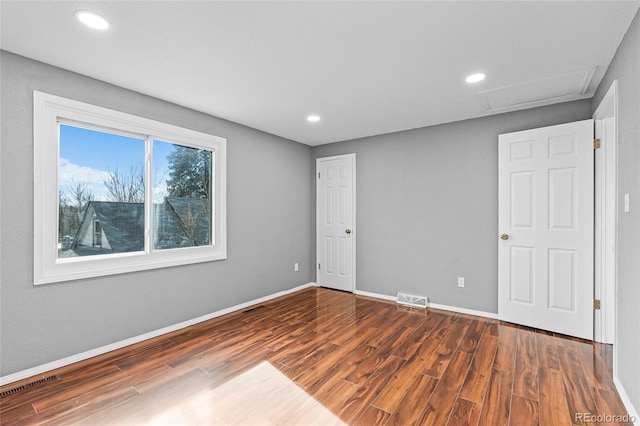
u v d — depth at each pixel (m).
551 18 1.77
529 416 1.76
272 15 1.73
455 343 2.75
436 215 3.83
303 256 4.83
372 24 1.82
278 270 4.37
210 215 3.56
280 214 4.41
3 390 2.02
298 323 3.29
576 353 2.53
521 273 3.17
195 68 2.37
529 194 3.11
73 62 2.27
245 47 2.07
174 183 3.21
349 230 4.60
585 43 2.02
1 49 2.08
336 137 4.47
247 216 3.91
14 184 2.14
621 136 2.01
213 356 2.52
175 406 1.87
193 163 3.38
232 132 3.72
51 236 2.32
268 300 4.19
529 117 3.23
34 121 2.21
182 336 2.95
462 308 3.63
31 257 2.21
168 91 2.81
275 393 2.00
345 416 1.77
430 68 2.38
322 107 3.23
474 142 3.56
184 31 1.89
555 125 2.98
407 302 3.99
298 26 1.84
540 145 3.05
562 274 2.92
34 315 2.23
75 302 2.43
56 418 1.76
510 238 3.23
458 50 2.12
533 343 2.73
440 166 3.80
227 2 1.62
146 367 2.34
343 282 4.69
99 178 2.66
